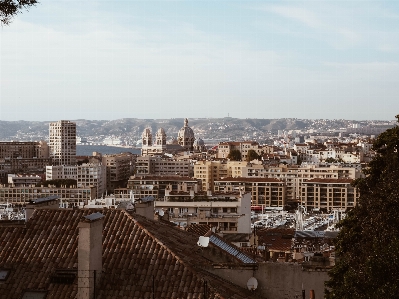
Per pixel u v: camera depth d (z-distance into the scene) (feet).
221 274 227.20
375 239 240.94
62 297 206.90
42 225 235.81
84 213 240.32
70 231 232.12
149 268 212.64
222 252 246.06
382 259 211.20
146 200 293.84
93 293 203.41
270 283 228.02
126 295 204.33
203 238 249.55
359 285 210.59
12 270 217.97
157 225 264.72
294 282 228.63
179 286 204.95
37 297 208.23
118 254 218.79
